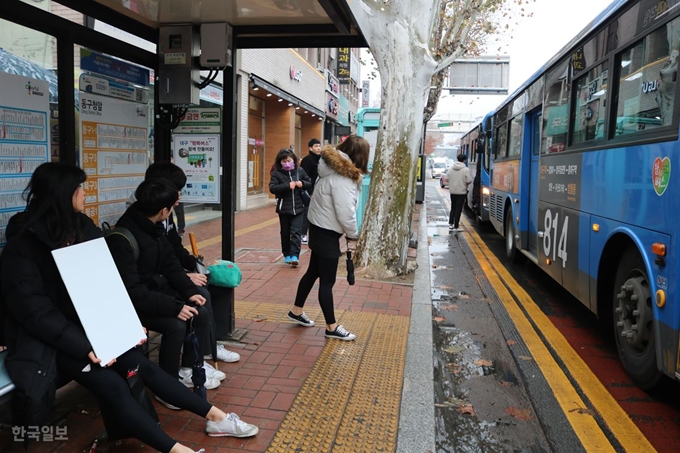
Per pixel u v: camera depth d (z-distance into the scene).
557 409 4.27
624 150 4.80
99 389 2.95
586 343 5.86
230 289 5.13
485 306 7.36
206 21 4.90
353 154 5.11
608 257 5.32
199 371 3.63
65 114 4.20
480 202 16.55
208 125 5.27
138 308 3.54
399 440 3.51
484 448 3.68
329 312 5.26
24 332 2.89
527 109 9.14
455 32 14.87
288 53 20.91
